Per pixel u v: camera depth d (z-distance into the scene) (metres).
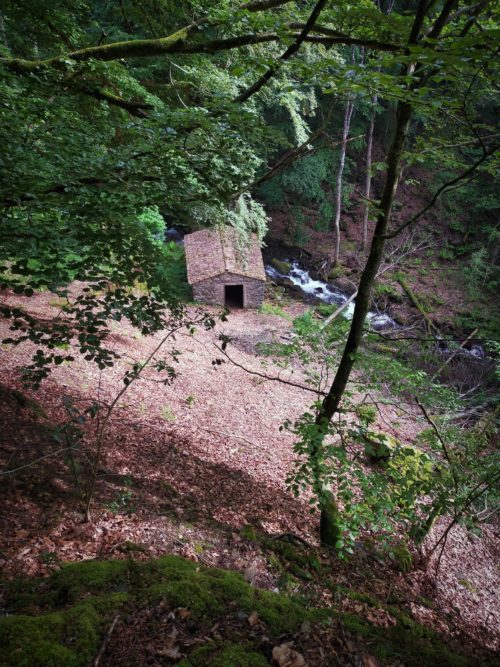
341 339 5.75
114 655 2.78
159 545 4.41
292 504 7.20
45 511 4.36
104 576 3.45
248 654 2.99
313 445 4.82
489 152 3.47
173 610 3.23
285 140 4.12
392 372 5.41
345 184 25.72
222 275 18.20
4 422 5.82
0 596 3.17
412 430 11.04
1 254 3.36
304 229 25.47
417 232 24.61
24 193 3.43
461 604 6.21
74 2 6.44
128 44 4.86
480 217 25.44
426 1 3.39
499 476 5.62
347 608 4.57
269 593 3.79
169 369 4.56
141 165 3.80
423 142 5.30
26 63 4.64
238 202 7.76
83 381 8.89
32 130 4.18
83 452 5.97
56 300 11.82
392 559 6.26
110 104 5.29
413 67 4.39
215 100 4.09
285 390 12.76
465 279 22.66
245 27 4.80
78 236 3.63
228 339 4.52
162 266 4.30
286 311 20.00
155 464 6.75
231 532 5.29
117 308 3.70
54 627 2.82
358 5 4.32
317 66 3.10
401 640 4.27
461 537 8.09
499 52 2.44
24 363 8.35
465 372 14.20
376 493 4.62
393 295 20.56
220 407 10.51
